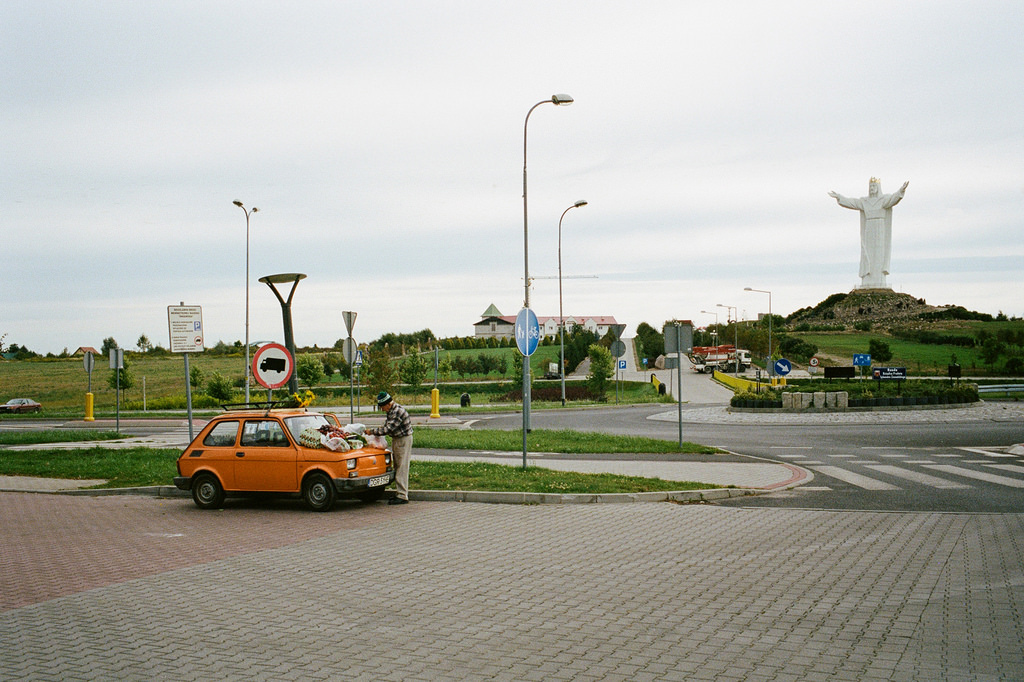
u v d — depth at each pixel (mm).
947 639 5207
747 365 80562
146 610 6148
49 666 4887
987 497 11477
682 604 6113
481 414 35344
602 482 12438
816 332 120125
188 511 11320
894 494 11836
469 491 11797
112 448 19234
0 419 37250
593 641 5250
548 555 7973
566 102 21516
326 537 9117
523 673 4660
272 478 11148
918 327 118125
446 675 4645
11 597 6602
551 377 77000
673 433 24031
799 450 18594
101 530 9812
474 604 6211
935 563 7359
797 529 9141
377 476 11242
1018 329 99562
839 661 4809
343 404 51156
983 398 40438
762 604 6082
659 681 4508
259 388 54438
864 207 107562
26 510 11516
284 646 5230
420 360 53531
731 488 11969
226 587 6848
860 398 30844
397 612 6016
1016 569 7105
